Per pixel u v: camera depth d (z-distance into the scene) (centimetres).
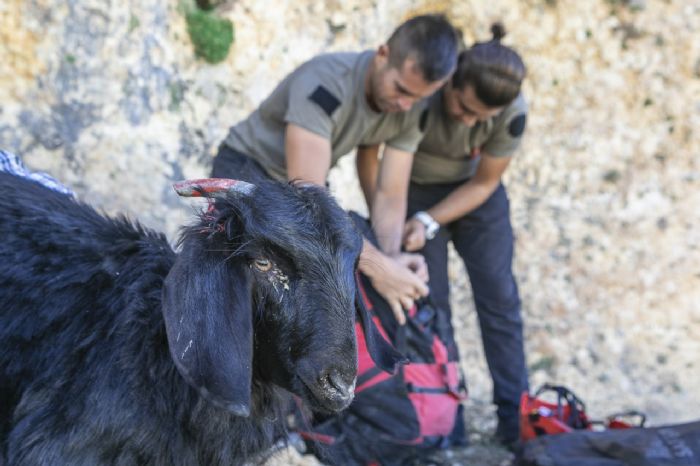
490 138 448
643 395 616
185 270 246
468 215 479
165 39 569
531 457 404
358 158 469
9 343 273
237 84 596
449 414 423
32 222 289
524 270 657
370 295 414
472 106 411
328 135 390
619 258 673
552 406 450
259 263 253
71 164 523
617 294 664
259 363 267
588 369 633
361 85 393
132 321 273
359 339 404
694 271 679
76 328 273
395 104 388
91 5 532
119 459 266
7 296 277
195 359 238
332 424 406
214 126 584
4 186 300
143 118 554
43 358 271
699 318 669
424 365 416
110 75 540
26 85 514
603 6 706
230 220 255
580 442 401
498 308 481
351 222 268
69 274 280
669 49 707
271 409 288
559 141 692
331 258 254
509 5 701
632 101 705
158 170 554
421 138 430
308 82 389
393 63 376
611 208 684
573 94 701
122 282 282
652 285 671
